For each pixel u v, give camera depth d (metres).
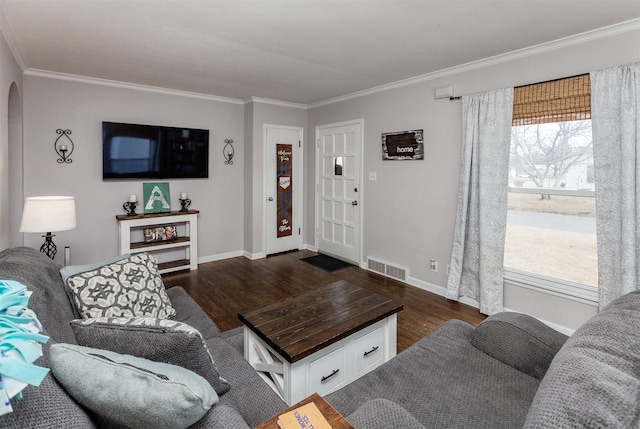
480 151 3.07
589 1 2.02
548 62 2.68
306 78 3.71
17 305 0.82
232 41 2.66
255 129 4.79
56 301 1.55
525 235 2.99
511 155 3.03
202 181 4.66
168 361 1.11
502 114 2.93
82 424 0.78
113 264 1.91
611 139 2.36
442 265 3.56
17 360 0.67
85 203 3.82
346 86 4.06
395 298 3.49
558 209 2.77
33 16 2.23
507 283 3.05
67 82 3.63
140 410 0.82
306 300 2.19
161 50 2.86
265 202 5.00
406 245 3.91
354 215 4.61
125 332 1.11
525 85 2.79
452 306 3.29
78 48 2.81
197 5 2.09
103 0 2.03
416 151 3.70
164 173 4.26
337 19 2.28
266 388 1.40
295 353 1.56
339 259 4.88
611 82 2.34
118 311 1.74
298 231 5.42
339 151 4.76
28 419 0.70
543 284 2.82
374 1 2.04
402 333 2.74
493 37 2.56
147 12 2.18
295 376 1.60
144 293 1.89
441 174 3.49
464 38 2.59
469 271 3.30
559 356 0.94
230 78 3.72
